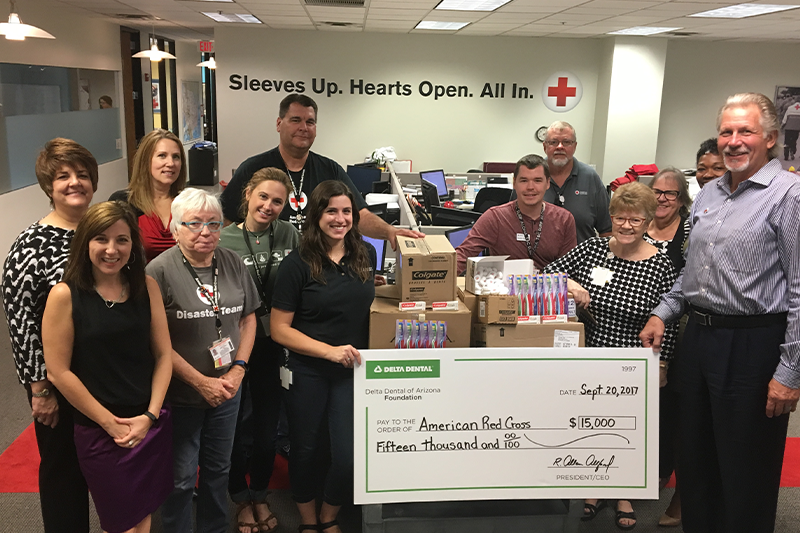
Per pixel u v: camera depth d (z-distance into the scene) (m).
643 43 8.45
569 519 2.13
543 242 2.72
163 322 1.83
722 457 2.00
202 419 1.99
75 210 1.90
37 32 4.54
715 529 2.15
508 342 2.09
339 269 2.06
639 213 2.16
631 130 8.72
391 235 2.40
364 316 2.10
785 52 9.23
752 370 1.90
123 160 9.59
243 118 8.75
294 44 8.58
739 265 1.87
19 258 1.76
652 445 2.09
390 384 2.02
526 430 2.06
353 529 2.36
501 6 6.06
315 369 2.08
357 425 2.02
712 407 2.00
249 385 2.33
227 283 1.99
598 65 8.91
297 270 2.04
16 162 6.11
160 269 1.87
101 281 1.69
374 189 5.87
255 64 8.61
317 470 2.22
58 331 1.63
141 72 10.57
